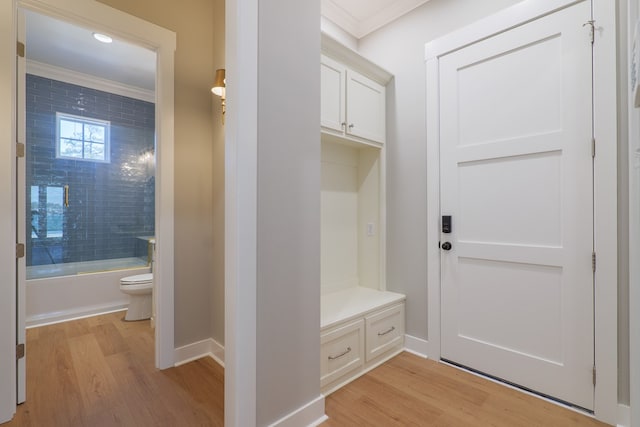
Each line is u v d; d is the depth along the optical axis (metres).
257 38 1.33
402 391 1.82
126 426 1.52
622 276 1.52
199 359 2.20
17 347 1.66
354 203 2.68
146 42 1.98
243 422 1.26
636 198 1.33
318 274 1.60
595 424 1.53
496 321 1.93
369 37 2.67
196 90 2.22
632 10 1.36
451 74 2.13
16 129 1.65
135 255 4.05
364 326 2.04
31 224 3.33
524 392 1.79
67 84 3.57
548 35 1.73
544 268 1.75
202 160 2.26
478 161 2.01
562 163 1.69
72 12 1.71
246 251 1.28
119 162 3.95
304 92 1.53
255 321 1.31
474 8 2.04
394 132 2.48
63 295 3.06
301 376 1.50
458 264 2.10
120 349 2.37
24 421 1.54
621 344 1.52
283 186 1.43
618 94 1.52
